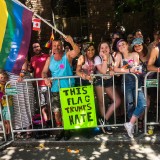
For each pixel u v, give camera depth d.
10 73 5.00
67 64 4.82
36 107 5.96
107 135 4.99
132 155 4.40
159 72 4.97
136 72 4.64
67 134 4.97
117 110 5.53
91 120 4.84
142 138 4.78
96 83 4.93
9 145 4.98
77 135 5.10
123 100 5.30
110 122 5.43
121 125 4.95
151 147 4.62
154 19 11.50
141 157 4.33
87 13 12.09
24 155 4.64
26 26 4.50
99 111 5.34
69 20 12.51
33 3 11.68
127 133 5.01
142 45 4.96
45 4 11.79
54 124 5.39
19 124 5.14
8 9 4.43
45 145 4.93
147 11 10.63
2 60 4.52
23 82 5.00
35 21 5.59
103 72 4.74
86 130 5.10
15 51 4.54
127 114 5.25
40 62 5.48
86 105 4.80
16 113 5.09
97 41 12.15
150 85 4.76
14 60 4.56
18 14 4.48
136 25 12.01
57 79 4.80
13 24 4.47
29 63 5.57
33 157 4.55
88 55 4.91
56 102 4.91
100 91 4.94
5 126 5.18
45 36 11.88
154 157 4.31
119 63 4.78
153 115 5.62
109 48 4.89
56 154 4.61
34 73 5.54
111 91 4.99
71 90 4.76
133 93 4.83
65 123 4.84
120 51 4.78
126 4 11.06
